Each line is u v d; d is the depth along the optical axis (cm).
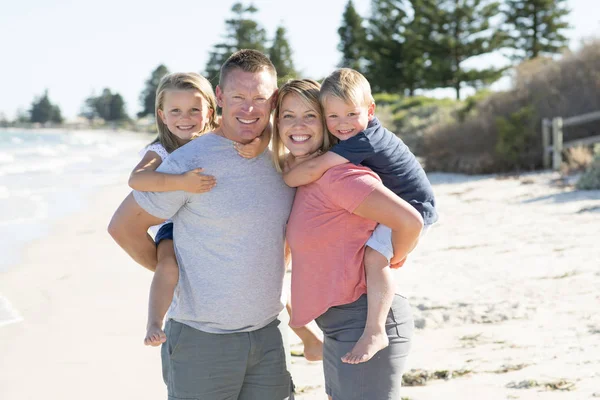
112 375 450
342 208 271
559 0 4522
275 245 283
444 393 379
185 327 277
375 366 266
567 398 358
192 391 275
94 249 937
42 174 2381
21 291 688
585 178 1276
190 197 270
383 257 269
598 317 496
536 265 690
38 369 461
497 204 1213
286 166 288
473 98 2484
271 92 283
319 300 274
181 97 326
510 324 502
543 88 1981
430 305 561
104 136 9806
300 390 403
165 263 283
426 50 4559
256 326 281
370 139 272
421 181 284
